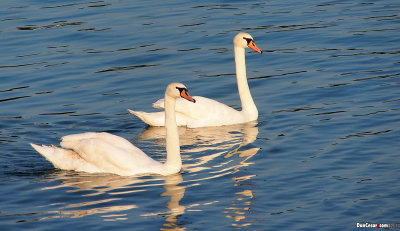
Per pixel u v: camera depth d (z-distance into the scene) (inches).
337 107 752.3
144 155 618.2
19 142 686.5
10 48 991.0
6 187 570.6
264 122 736.3
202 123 751.1
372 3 1165.1
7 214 516.7
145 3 1204.5
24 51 978.1
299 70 885.2
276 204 527.8
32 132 715.4
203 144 684.1
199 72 893.2
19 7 1196.5
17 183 580.4
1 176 596.4
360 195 535.8
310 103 775.1
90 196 551.5
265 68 905.5
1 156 646.5
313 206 521.3
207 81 866.1
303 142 661.9
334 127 693.9
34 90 844.6
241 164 617.0
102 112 778.2
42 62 935.7
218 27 1054.4
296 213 510.6
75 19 1112.8
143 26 1069.1
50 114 771.4
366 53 925.8
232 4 1186.0
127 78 877.2
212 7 1168.2
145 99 813.9
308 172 587.8
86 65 922.1
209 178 586.9
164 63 924.6
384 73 848.3
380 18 1070.4
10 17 1135.0
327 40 986.7
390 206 514.3
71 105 798.5
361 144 642.2
